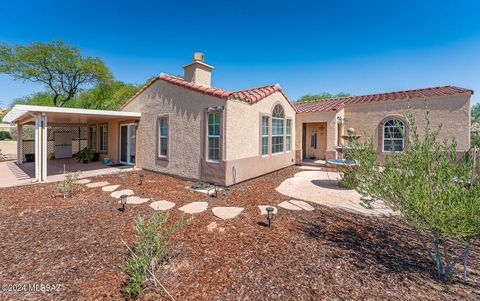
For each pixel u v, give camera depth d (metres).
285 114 11.80
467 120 10.20
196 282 2.93
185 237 4.15
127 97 26.19
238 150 8.33
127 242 3.94
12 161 15.07
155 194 6.99
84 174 10.00
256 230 4.46
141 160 11.34
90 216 5.12
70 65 21.95
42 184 8.10
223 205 5.99
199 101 8.52
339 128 13.02
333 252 3.66
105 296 2.65
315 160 14.50
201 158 8.48
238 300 2.61
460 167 3.00
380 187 3.30
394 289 2.79
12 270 3.11
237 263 3.34
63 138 16.55
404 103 11.66
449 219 2.55
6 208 5.53
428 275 3.09
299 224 4.79
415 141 3.22
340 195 7.02
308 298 2.64
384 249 3.79
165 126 10.07
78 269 3.16
